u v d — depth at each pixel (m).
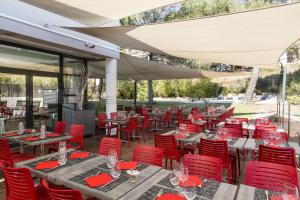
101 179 2.31
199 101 21.22
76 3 3.93
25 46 7.08
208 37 5.24
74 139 5.14
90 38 7.79
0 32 5.46
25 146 6.75
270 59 8.05
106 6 4.07
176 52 7.17
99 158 3.00
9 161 3.70
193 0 16.05
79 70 9.15
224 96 22.00
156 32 4.88
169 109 12.19
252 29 4.59
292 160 3.53
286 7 3.46
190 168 2.78
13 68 6.89
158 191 2.07
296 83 20.38
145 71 11.28
